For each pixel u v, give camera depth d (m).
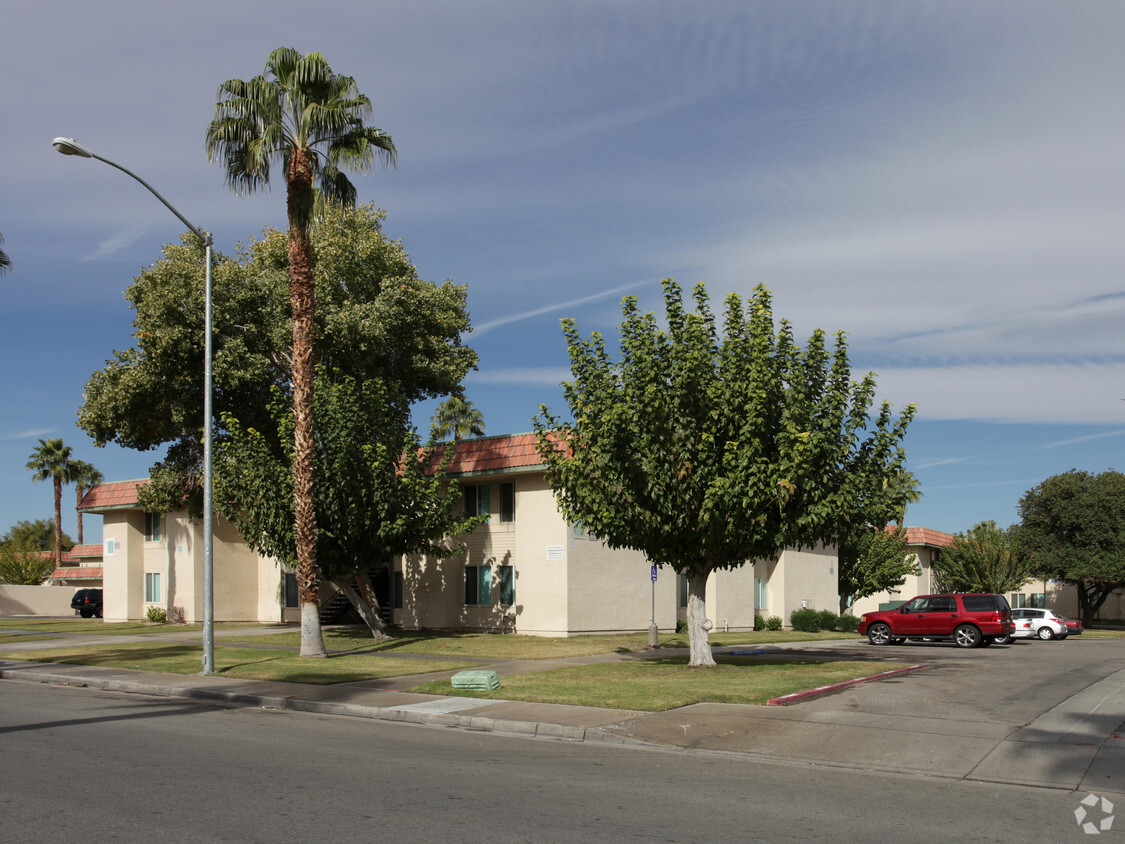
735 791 9.06
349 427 26.45
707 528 18.30
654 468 18.09
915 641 32.50
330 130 22.88
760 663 20.78
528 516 30.25
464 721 13.24
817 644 30.09
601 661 21.42
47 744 11.36
